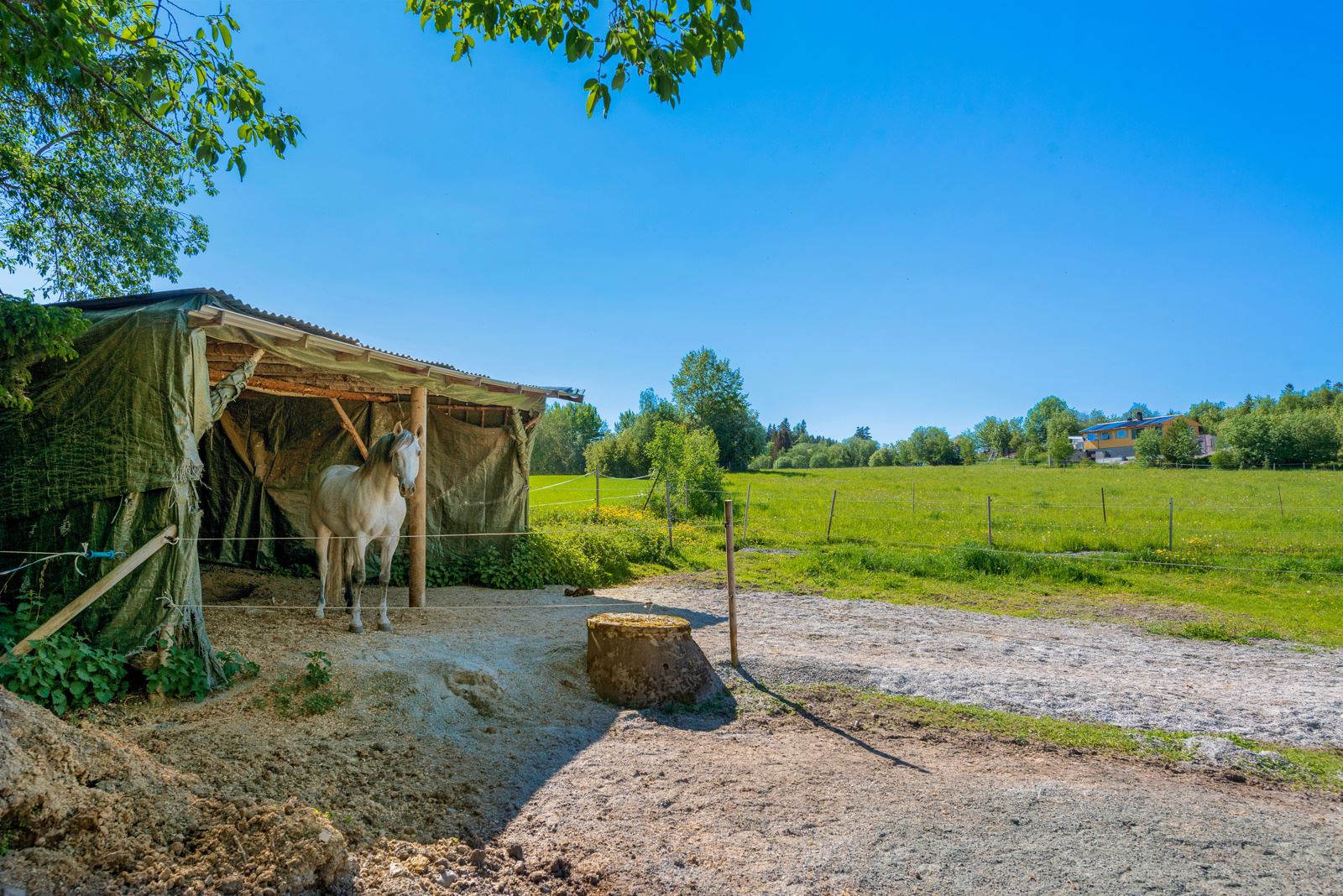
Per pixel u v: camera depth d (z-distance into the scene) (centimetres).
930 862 334
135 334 516
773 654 705
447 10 482
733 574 668
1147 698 615
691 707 564
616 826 366
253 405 1070
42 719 315
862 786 420
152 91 472
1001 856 341
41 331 468
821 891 311
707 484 2497
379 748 433
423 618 802
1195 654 796
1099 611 1040
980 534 1858
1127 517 2261
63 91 646
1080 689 635
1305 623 961
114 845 279
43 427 511
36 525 505
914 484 3859
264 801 342
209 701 479
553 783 417
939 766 461
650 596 1078
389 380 810
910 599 1105
